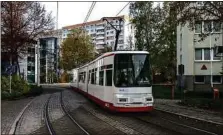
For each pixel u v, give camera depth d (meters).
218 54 26.70
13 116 18.22
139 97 18.89
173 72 62.53
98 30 97.12
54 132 13.33
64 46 79.50
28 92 36.94
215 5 23.81
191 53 39.31
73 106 24.89
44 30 43.28
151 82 19.30
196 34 39.19
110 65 19.77
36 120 16.92
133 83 19.00
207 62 39.03
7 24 40.47
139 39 57.97
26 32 42.09
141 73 19.23
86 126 15.01
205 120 16.52
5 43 40.75
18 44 41.69
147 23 58.03
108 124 15.66
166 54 60.00
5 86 34.38
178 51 44.47
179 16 25.86
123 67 19.14
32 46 44.53
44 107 23.78
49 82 100.19
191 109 22.20
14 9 40.69
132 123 16.00
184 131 13.65
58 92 48.41
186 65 39.69
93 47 81.25
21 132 13.37
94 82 25.02
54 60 94.88
